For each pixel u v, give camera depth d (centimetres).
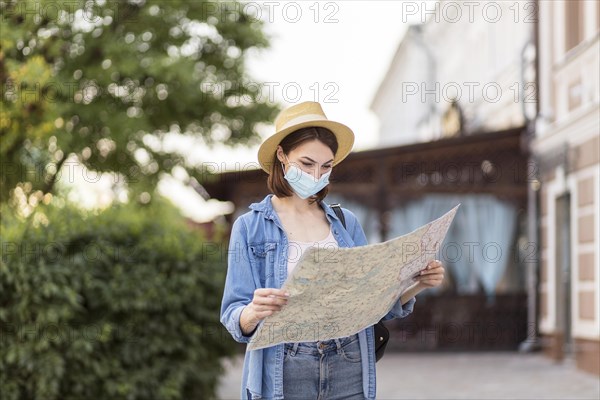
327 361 326
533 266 1359
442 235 312
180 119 1173
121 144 1084
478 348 1523
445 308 1534
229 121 1216
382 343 346
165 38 1128
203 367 811
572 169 1134
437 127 2311
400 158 1538
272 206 342
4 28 915
